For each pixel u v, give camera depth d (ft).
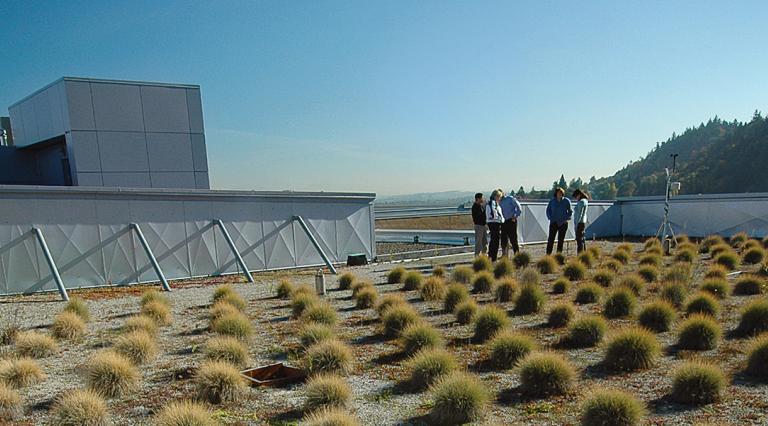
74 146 48.60
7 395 15.03
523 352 18.43
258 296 35.14
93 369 16.71
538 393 15.74
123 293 37.14
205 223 45.19
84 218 39.47
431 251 59.47
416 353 19.31
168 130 54.08
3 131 72.02
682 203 74.79
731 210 70.08
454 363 17.31
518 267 45.47
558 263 46.42
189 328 25.79
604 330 21.30
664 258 48.85
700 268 41.42
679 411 13.93
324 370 17.85
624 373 17.40
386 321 23.77
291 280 42.34
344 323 26.48
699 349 20.01
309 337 21.77
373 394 16.20
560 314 24.70
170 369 19.07
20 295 36.47
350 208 54.08
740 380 16.28
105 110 50.29
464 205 129.08
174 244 43.65
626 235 81.20
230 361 18.99
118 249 40.98
